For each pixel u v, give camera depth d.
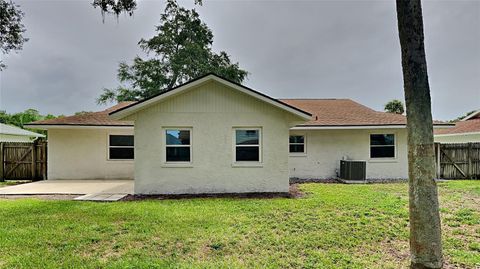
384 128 12.91
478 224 5.89
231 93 9.71
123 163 13.66
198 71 26.33
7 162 13.27
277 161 9.75
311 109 15.70
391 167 13.37
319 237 5.09
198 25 27.78
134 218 6.36
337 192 9.70
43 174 13.48
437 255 3.62
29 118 34.44
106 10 7.30
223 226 5.73
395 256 4.28
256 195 9.27
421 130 3.69
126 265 3.92
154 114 9.52
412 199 3.77
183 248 4.60
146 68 26.69
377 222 6.00
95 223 5.98
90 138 13.53
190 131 9.66
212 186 9.62
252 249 4.56
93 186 11.38
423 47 3.78
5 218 6.38
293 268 3.88
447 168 13.86
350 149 13.56
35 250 4.52
